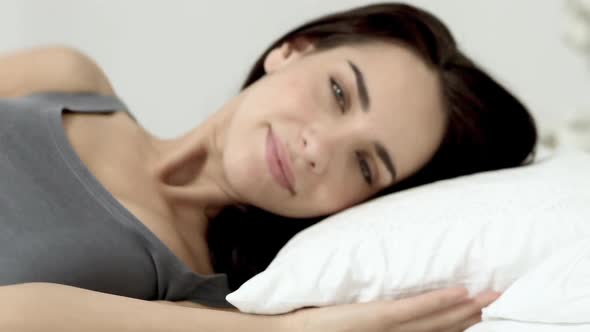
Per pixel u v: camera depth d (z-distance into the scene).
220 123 1.34
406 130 1.29
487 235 0.91
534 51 2.10
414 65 1.34
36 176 1.04
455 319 0.90
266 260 1.40
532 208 0.92
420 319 0.89
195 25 2.25
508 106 1.41
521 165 1.45
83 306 0.78
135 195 1.18
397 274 0.90
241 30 2.24
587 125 1.72
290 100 1.23
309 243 0.96
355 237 0.94
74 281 0.98
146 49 2.26
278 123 1.22
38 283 0.79
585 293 0.79
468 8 2.11
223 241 1.34
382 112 1.27
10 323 0.73
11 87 1.35
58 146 1.08
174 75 2.26
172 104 2.28
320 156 1.21
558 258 0.84
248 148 1.22
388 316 0.88
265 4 2.22
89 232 1.02
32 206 1.00
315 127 1.23
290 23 2.22
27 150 1.06
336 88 1.26
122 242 1.04
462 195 0.99
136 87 2.27
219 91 2.26
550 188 0.96
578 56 2.06
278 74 1.30
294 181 1.23
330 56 1.30
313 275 0.90
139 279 1.06
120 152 1.23
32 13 2.22
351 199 1.31
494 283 0.90
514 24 2.10
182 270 1.10
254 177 1.22
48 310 0.76
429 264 0.90
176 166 1.30
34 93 1.29
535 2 2.08
